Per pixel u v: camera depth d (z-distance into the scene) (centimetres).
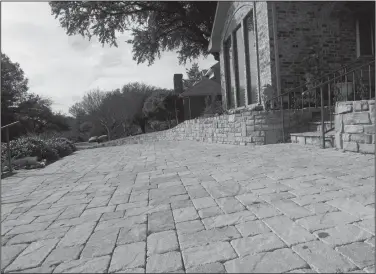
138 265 159
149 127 3120
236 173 372
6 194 368
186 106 2308
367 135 399
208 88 2198
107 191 342
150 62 1936
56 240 203
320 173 324
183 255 166
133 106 3128
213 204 253
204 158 543
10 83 2625
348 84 616
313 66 711
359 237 168
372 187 257
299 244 166
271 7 696
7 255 184
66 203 303
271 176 335
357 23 740
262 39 735
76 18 1546
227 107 1105
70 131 3653
